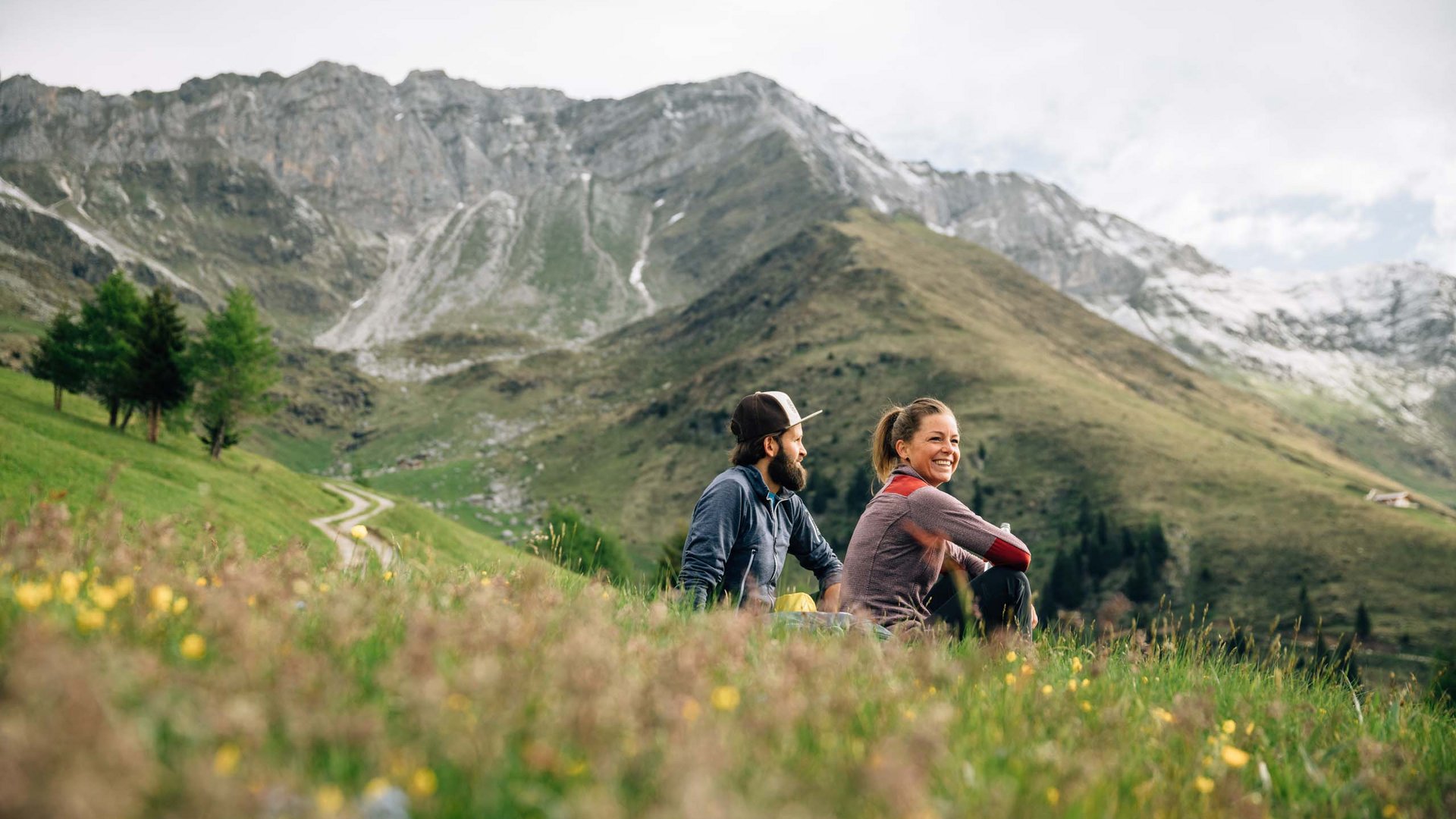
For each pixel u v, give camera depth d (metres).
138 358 92.50
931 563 6.01
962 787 2.44
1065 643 5.50
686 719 2.41
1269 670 5.42
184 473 75.12
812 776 2.29
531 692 2.49
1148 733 3.51
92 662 2.16
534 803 2.00
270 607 3.25
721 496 6.52
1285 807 3.14
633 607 4.55
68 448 50.16
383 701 2.49
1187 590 142.25
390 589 4.07
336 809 1.67
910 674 3.58
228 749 1.94
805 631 4.65
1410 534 142.00
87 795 1.40
